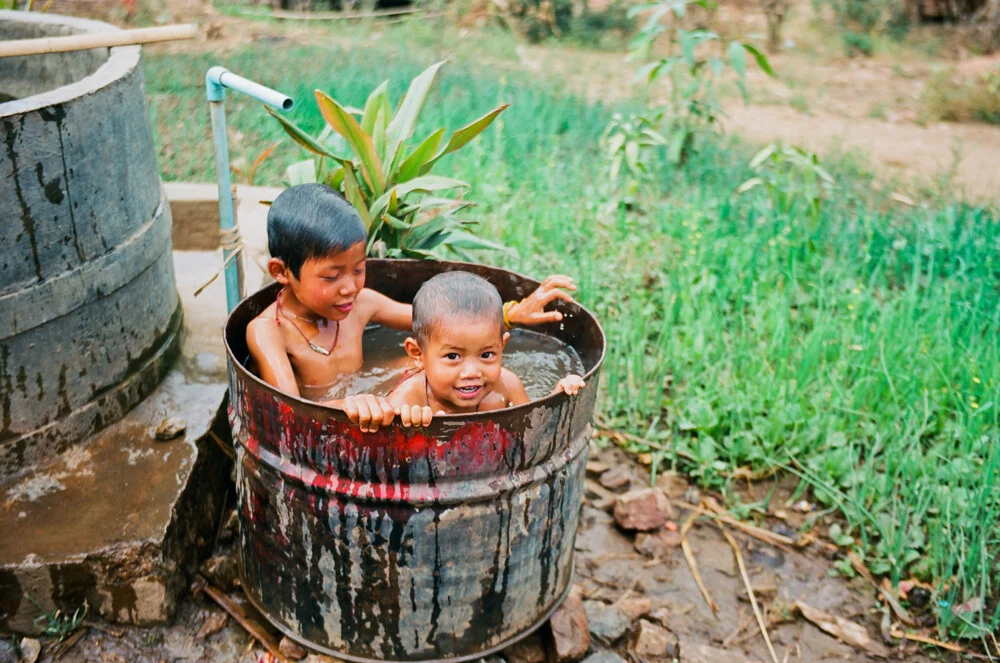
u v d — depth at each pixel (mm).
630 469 3494
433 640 2395
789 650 2795
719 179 5645
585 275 4312
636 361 3900
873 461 3412
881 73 9938
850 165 6188
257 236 3965
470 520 2215
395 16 10375
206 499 2809
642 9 5781
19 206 2369
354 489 2158
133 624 2549
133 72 2736
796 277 4480
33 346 2516
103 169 2598
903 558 3057
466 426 2082
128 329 2816
